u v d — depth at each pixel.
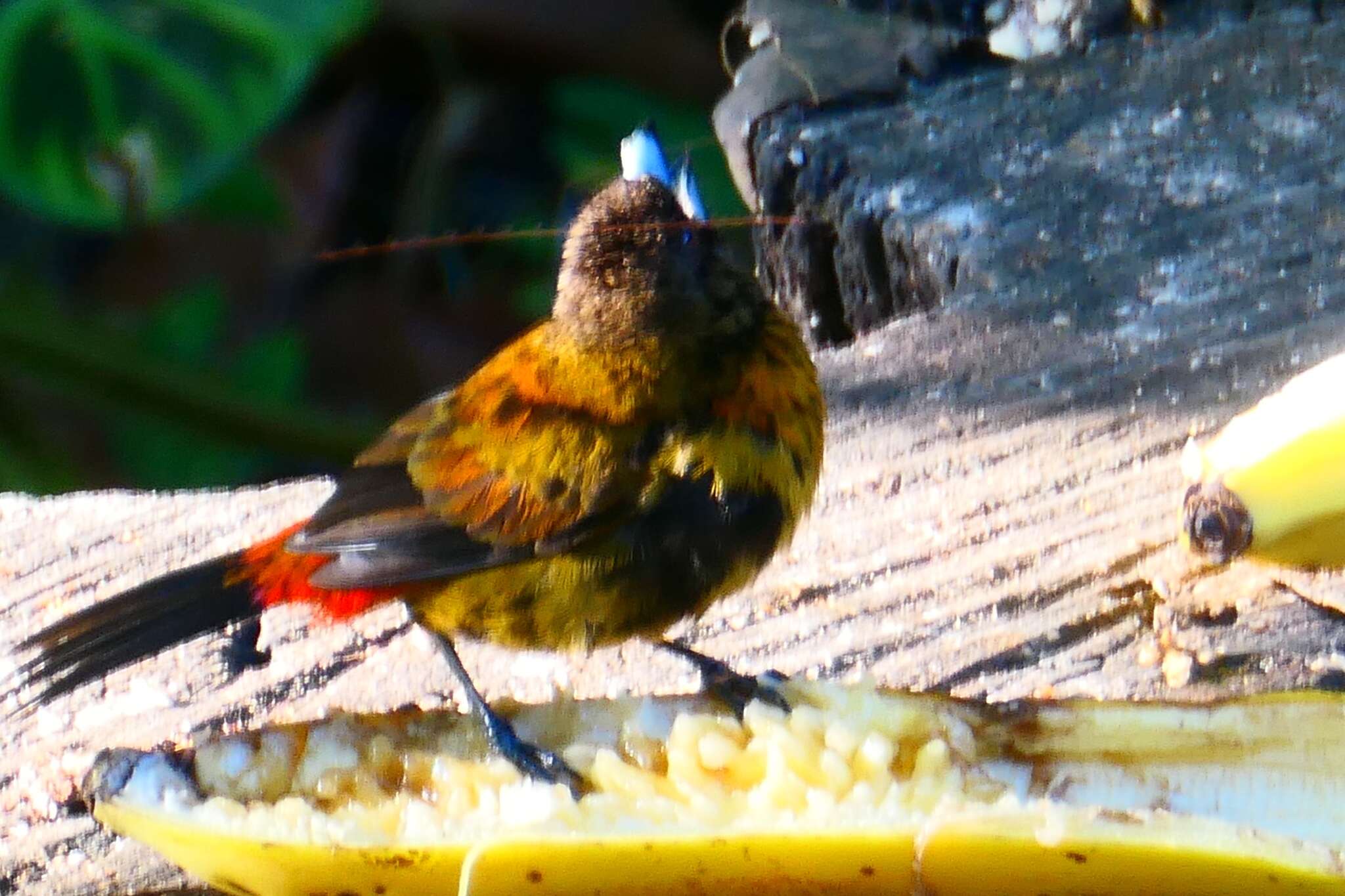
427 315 16.23
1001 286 8.74
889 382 8.33
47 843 6.45
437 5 15.83
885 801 5.40
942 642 6.98
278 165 16.50
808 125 9.75
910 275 9.24
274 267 16.31
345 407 15.95
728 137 10.09
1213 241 8.85
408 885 5.30
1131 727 5.85
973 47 10.29
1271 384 7.98
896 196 9.29
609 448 7.09
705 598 7.21
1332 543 6.18
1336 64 9.91
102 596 7.61
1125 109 9.74
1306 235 8.82
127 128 12.77
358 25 14.41
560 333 7.32
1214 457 6.22
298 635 7.42
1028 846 5.00
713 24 16.08
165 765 5.63
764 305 7.35
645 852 5.16
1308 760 5.73
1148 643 6.88
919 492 7.67
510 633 7.34
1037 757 5.79
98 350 13.98
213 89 12.88
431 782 5.81
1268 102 9.70
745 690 6.43
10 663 7.26
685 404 7.08
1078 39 10.32
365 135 16.70
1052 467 7.71
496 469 7.21
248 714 7.03
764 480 7.12
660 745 6.01
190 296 15.77
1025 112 9.80
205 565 7.19
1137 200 9.14
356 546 7.19
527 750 5.89
